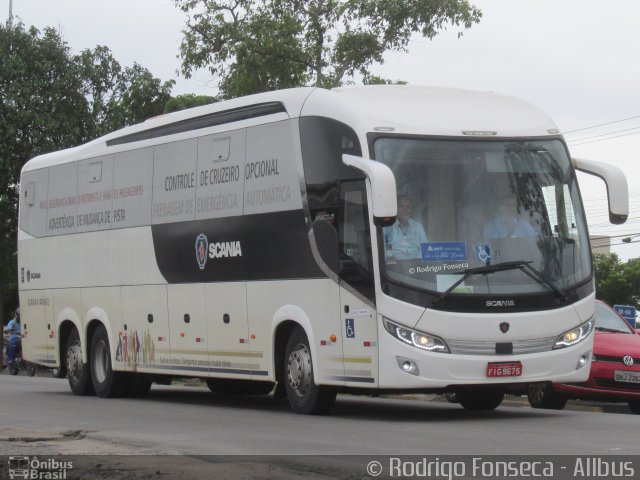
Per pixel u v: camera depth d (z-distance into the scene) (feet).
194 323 51.85
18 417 45.98
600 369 52.90
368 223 41.11
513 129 43.57
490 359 40.88
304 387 45.14
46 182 65.98
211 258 50.52
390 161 41.39
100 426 41.34
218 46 104.42
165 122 54.85
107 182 59.57
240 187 48.62
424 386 40.32
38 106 123.65
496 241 41.83
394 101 43.37
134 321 56.80
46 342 65.31
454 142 42.39
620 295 189.78
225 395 63.10
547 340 41.91
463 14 102.94
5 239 129.08
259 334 47.32
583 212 44.09
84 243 61.46
